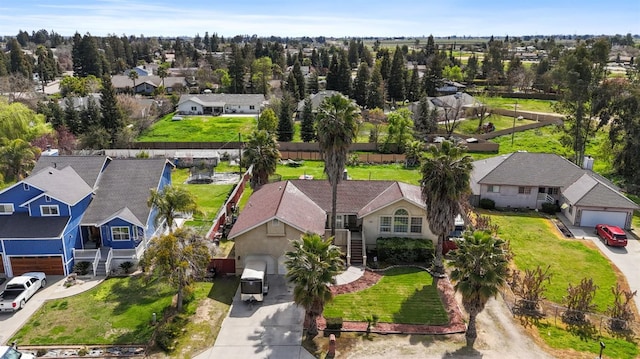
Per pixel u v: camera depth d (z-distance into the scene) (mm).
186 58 195125
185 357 24812
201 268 28969
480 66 177250
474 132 88500
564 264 35844
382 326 27469
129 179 39594
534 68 146250
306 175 59031
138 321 28094
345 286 32000
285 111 82688
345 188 40281
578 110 64375
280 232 32781
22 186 34125
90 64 149250
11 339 26281
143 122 90062
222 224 42750
